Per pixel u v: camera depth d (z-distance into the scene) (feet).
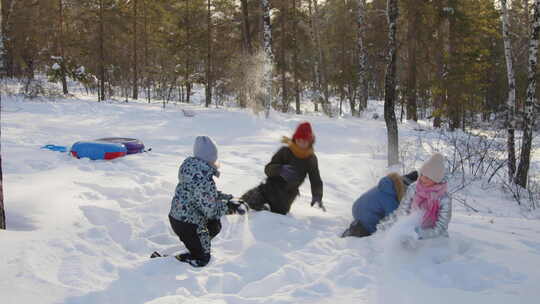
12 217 15.64
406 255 12.28
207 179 12.62
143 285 11.06
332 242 14.17
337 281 10.99
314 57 113.09
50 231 14.28
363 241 13.92
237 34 88.17
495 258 12.00
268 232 15.19
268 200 17.69
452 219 18.26
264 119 64.08
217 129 55.11
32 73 93.40
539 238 14.75
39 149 31.14
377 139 51.93
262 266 12.26
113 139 33.12
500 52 104.01
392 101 31.27
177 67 101.91
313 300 9.92
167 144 41.39
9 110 57.98
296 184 17.38
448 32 77.00
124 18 88.38
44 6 83.46
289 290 10.70
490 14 80.18
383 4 83.46
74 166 25.63
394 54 31.14
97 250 13.12
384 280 10.83
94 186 20.86
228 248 14.28
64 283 10.84
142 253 13.80
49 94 75.41
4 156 27.37
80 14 84.74
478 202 26.25
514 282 10.45
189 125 56.54
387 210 14.43
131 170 25.41
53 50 88.28
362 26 89.45
